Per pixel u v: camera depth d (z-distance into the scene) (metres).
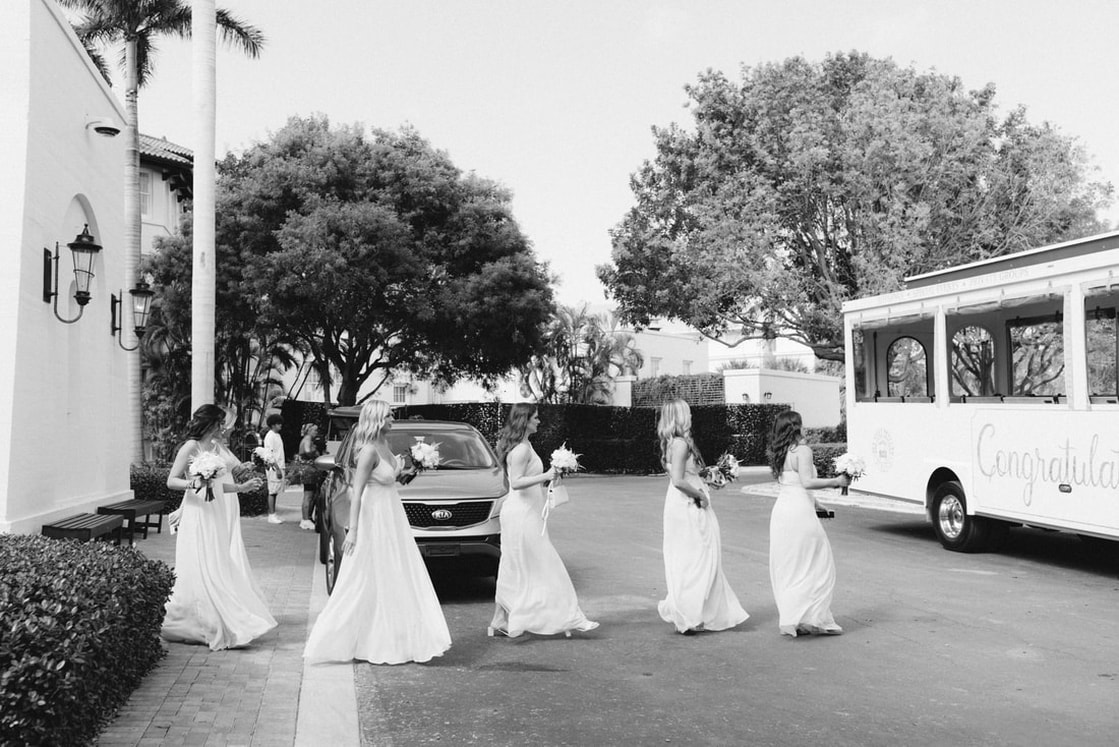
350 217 25.56
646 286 25.83
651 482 29.86
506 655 7.66
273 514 17.33
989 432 13.16
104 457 13.67
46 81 10.57
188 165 33.41
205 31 15.59
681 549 8.45
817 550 8.31
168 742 5.30
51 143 10.80
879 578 11.48
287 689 6.50
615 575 11.77
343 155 27.61
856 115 23.41
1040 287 12.22
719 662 7.39
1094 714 6.03
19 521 9.77
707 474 8.52
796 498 8.34
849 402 16.38
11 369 9.71
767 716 5.99
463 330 28.80
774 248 24.81
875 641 8.11
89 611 5.13
